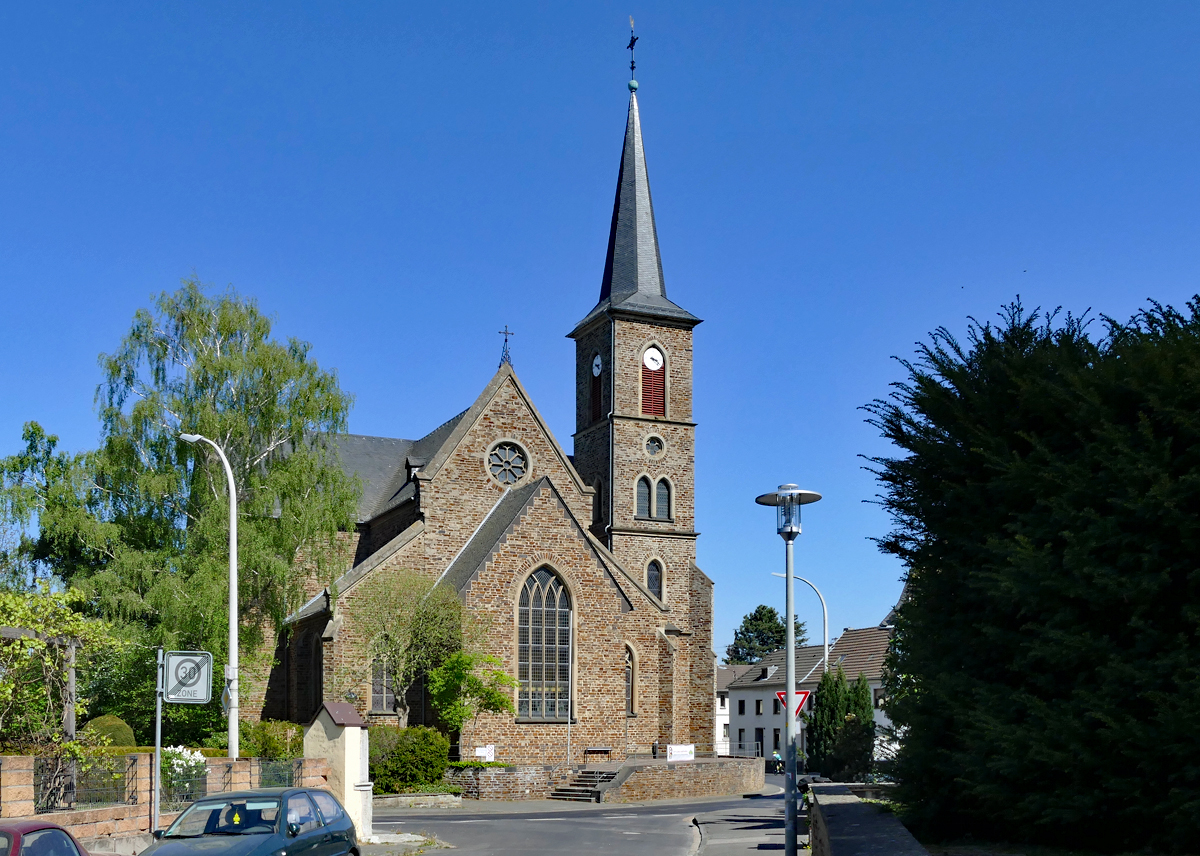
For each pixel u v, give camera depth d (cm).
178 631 4166
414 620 4597
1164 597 1470
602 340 6575
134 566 4278
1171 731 1366
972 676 1695
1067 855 1530
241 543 4338
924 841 1758
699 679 6388
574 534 4947
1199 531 1445
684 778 4591
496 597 4744
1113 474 1534
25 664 2428
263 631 4669
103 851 2200
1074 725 1450
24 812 2128
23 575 4631
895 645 2148
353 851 1773
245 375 4656
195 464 4609
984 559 1712
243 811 1636
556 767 4509
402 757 4219
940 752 1720
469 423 5481
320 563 4697
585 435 6631
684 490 6419
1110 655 1453
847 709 5322
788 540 2003
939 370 1873
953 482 1817
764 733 10269
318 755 2777
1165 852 1458
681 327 6588
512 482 5547
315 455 4766
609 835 2898
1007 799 1557
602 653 4934
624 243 6738
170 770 2480
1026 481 1634
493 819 3428
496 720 4659
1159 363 1539
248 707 5200
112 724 3284
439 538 5319
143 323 4709
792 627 1989
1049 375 1720
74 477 4459
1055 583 1508
